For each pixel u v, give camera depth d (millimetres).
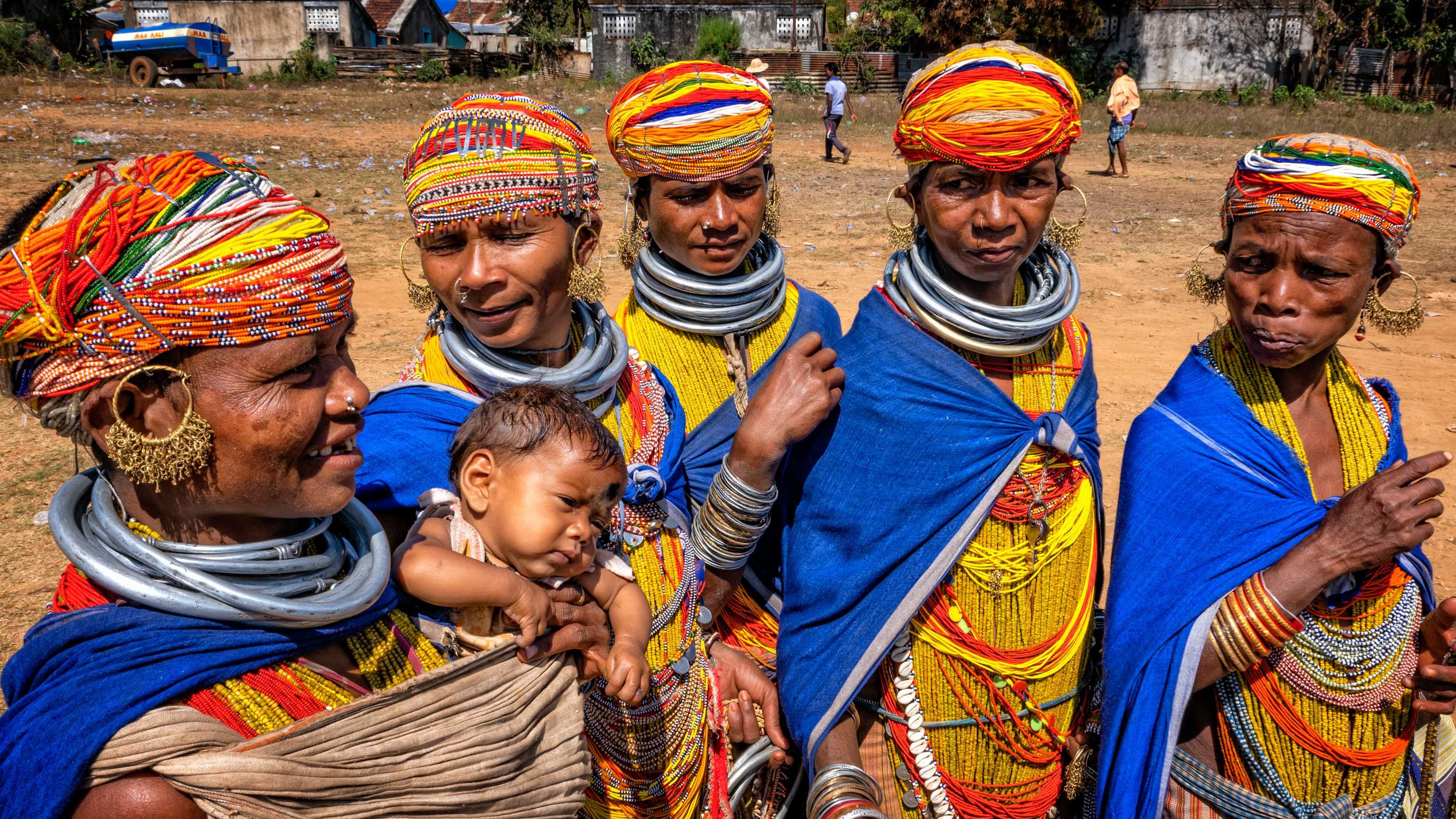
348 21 45500
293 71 41094
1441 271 10773
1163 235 12828
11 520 5145
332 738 1540
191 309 1396
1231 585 2297
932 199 2477
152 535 1587
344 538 1783
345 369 1620
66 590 1608
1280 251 2230
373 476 2074
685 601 2463
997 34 35750
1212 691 2510
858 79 38250
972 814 2713
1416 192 2244
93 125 21219
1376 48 37531
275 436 1494
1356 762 2381
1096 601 2885
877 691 2727
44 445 6070
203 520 1591
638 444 2508
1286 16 36969
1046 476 2600
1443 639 2266
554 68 44312
